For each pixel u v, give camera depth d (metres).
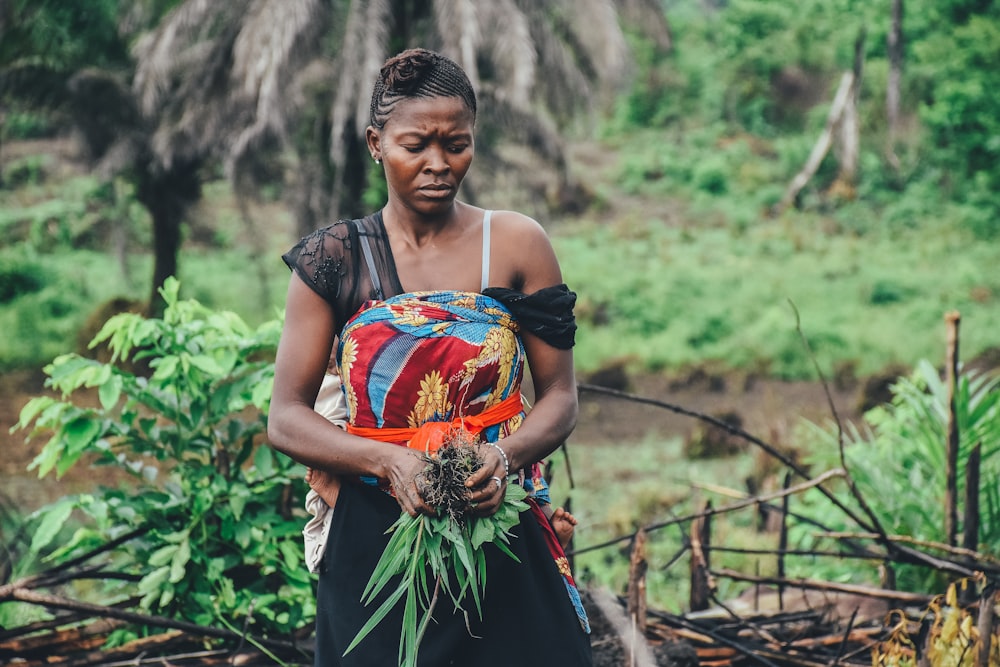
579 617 2.31
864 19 32.00
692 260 25.03
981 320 20.50
